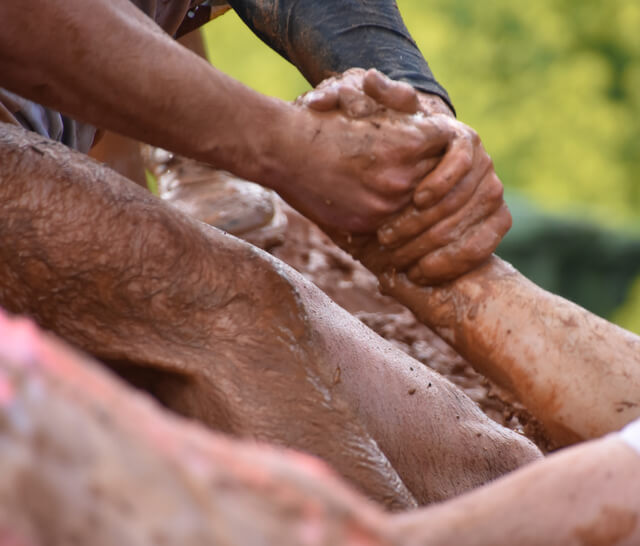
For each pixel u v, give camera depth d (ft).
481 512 9.86
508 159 160.66
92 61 16.38
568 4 164.45
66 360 7.15
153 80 16.72
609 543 9.92
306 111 18.39
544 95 159.43
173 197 34.09
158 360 16.63
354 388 19.80
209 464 7.16
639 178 161.17
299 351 17.03
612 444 10.37
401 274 20.24
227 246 17.33
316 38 23.32
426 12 162.71
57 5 15.98
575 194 159.33
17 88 16.75
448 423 21.18
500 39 161.58
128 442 6.94
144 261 16.56
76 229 16.39
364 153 18.34
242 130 17.71
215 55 155.02
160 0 25.43
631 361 18.65
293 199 19.01
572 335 18.93
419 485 20.59
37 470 6.63
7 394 6.74
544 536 9.81
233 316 16.89
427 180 18.81
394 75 22.57
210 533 6.84
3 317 7.39
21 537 6.48
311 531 7.14
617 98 166.40
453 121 19.30
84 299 16.55
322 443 16.72
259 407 16.58
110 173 17.19
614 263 111.45
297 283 20.26
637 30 164.14
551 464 10.23
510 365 19.10
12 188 16.43
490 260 20.08
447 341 20.15
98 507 6.69
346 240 19.95
